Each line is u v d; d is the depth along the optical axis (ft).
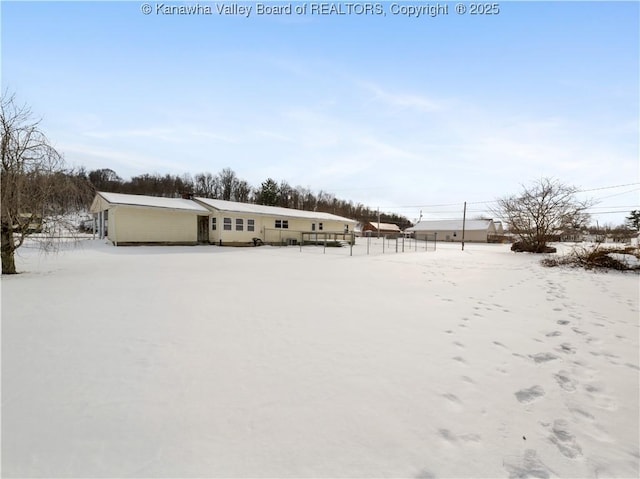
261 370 8.82
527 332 12.75
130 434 6.03
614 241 116.78
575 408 7.48
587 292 22.08
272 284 22.20
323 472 5.29
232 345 10.56
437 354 10.29
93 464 5.30
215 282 22.25
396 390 7.98
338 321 13.56
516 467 5.57
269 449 5.77
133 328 11.89
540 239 66.18
